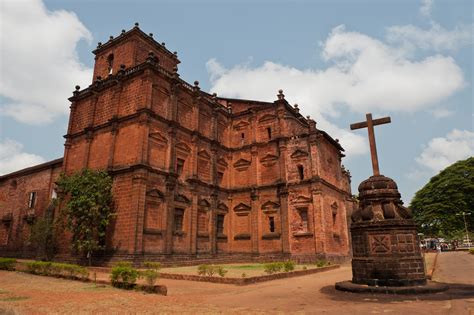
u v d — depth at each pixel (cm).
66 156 3572
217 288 1572
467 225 5825
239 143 4178
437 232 6106
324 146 3784
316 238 3291
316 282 1758
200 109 3775
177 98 3434
